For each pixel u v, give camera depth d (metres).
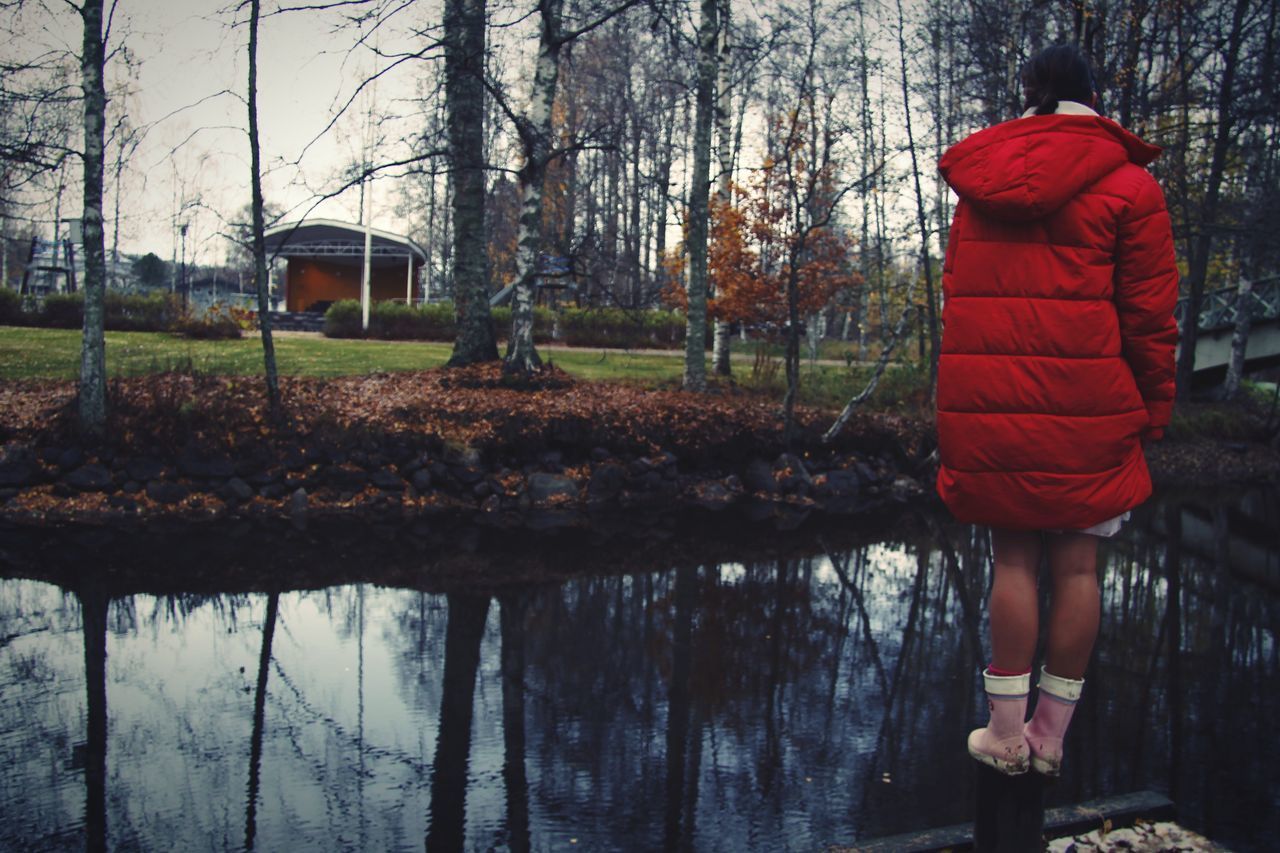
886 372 21.52
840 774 4.73
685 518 13.37
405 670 6.34
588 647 6.96
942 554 11.34
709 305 19.66
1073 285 2.09
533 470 14.35
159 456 12.73
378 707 5.61
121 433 12.69
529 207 15.91
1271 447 23.52
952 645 7.32
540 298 33.78
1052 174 2.04
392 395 15.05
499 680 6.17
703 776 4.67
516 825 4.10
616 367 21.48
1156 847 2.68
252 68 12.59
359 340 25.73
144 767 4.65
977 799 2.37
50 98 12.73
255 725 5.27
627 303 19.31
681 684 6.15
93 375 12.72
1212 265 33.34
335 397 14.73
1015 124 2.13
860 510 14.73
